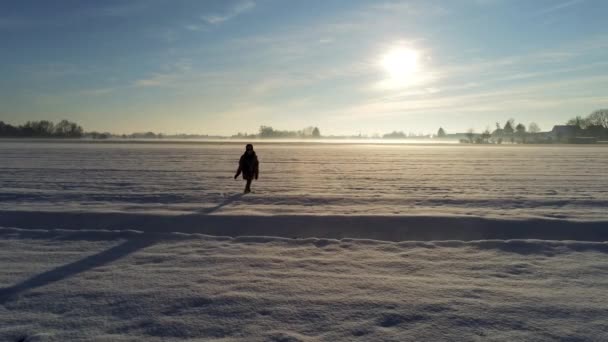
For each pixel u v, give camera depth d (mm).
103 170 23750
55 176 20312
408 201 12773
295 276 6051
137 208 11273
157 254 7207
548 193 14844
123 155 39625
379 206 11812
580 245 7695
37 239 8188
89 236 8367
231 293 5355
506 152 51125
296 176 21344
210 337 4211
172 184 17297
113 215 10148
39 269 6375
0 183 17297
